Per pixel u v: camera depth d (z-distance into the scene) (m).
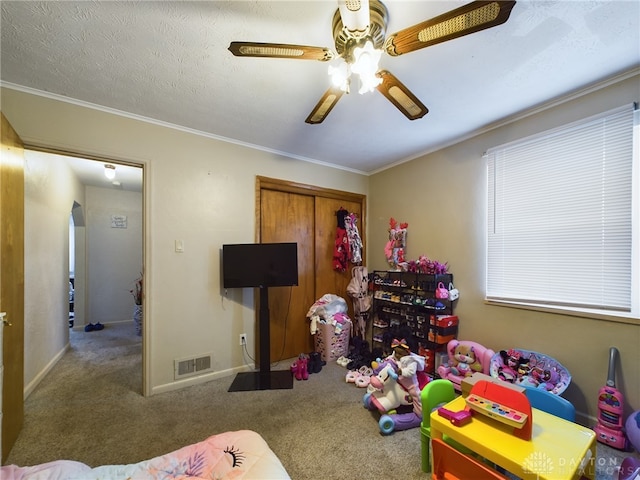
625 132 1.77
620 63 1.66
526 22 1.35
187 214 2.51
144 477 0.94
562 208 2.05
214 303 2.62
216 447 1.06
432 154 3.01
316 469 1.52
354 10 1.04
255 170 2.90
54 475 0.93
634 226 1.74
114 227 4.99
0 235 1.53
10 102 1.83
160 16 1.30
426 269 2.83
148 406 2.13
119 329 4.54
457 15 0.98
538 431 1.21
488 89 1.92
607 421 1.69
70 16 1.29
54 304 3.11
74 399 2.24
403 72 1.73
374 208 3.78
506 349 2.33
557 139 2.08
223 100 2.05
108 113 2.16
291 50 1.20
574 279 1.99
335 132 2.61
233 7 1.25
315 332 3.09
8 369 1.62
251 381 2.53
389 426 1.81
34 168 2.67
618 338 1.75
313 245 3.42
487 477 1.08
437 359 2.64
